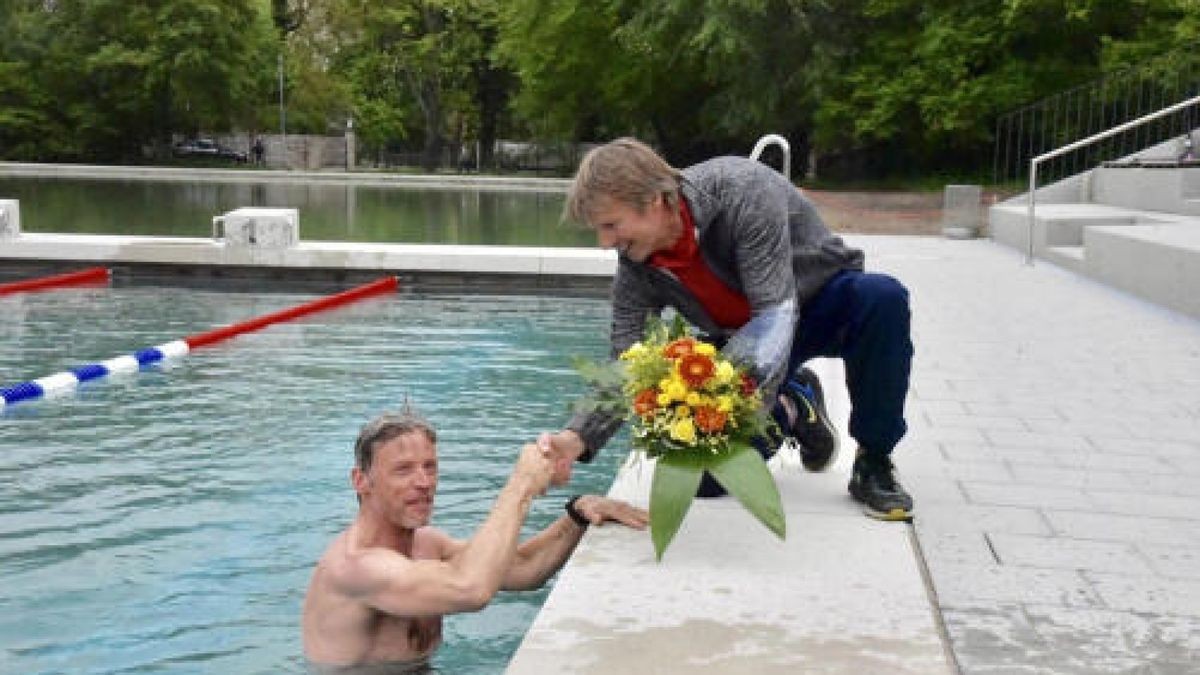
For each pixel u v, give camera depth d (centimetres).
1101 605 297
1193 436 497
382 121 4947
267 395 686
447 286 1233
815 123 2964
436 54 4534
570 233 1792
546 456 310
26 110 4331
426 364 795
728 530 335
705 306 325
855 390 344
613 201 290
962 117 2697
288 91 5175
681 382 296
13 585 385
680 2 2905
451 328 968
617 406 311
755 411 304
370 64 4922
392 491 297
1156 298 958
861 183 3044
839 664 249
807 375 396
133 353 818
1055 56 2723
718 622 269
